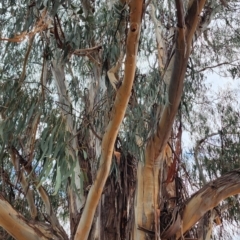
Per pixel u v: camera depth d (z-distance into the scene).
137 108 3.48
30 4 2.88
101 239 4.06
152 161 3.84
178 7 2.91
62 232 3.71
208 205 3.81
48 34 3.42
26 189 4.11
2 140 3.47
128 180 4.21
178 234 3.83
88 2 3.20
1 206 3.33
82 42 3.20
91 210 3.00
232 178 3.88
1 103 3.33
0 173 4.45
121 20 2.98
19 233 3.37
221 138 6.14
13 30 3.31
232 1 5.71
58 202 5.57
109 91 3.35
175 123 4.68
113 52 3.17
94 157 4.03
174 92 3.35
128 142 3.68
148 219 3.83
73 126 3.30
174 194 4.23
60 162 2.72
